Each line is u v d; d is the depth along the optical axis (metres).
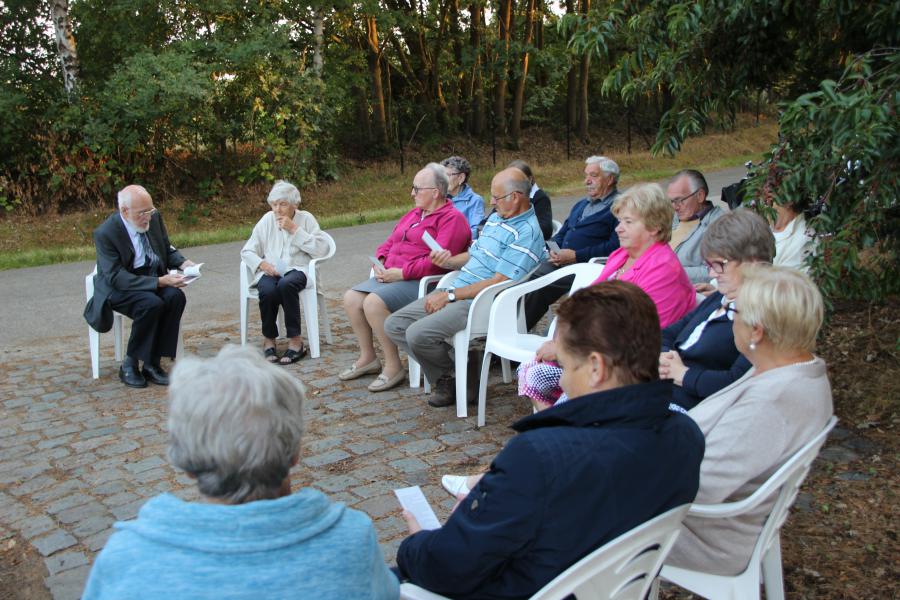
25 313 8.05
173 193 16.41
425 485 3.72
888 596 2.65
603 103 28.11
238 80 16.20
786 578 2.79
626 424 1.77
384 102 22.73
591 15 4.29
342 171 19.72
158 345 5.43
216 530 1.36
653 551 1.85
